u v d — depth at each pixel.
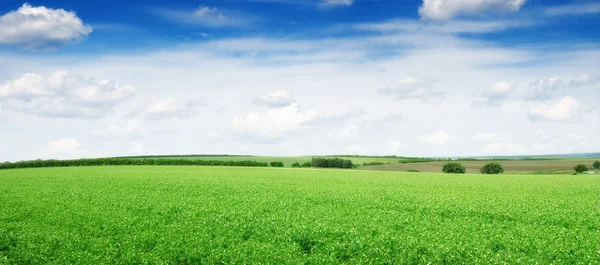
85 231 19.88
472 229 19.84
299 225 20.00
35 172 71.06
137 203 28.53
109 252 16.05
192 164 111.12
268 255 15.16
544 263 14.27
